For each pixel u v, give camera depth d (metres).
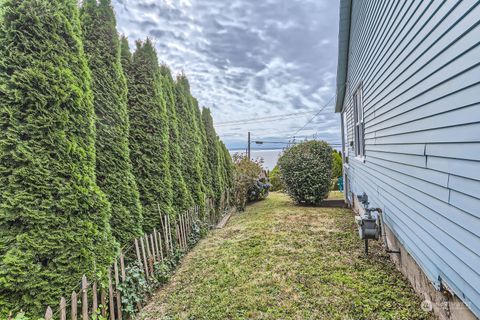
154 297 3.39
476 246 1.65
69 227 2.43
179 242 4.74
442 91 2.02
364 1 5.18
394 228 3.54
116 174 3.52
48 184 2.32
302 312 2.79
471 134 1.66
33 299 2.13
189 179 6.29
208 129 8.79
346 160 9.17
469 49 1.67
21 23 2.28
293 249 4.68
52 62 2.44
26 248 2.16
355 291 3.10
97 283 2.63
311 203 9.13
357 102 6.60
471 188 1.68
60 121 2.44
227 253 4.74
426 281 2.66
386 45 3.61
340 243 4.84
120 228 3.46
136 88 4.46
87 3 3.53
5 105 2.15
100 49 3.54
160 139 4.61
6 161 2.15
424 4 2.33
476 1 1.58
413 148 2.66
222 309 2.97
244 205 9.96
